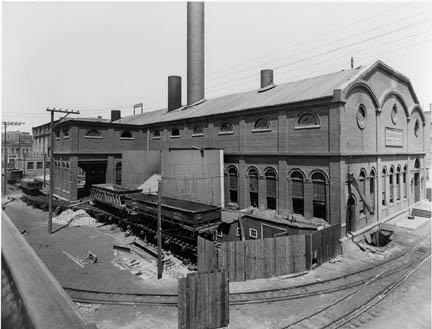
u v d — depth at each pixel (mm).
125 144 32906
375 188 20312
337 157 16375
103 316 11102
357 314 10797
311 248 14883
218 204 21484
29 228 24438
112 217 25297
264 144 20516
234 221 19312
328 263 15562
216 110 25703
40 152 55281
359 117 18500
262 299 12008
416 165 27938
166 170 25031
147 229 19719
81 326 1440
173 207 17844
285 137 19078
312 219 17688
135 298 12344
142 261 16781
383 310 11195
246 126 21766
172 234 18094
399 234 20406
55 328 1376
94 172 32312
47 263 16516
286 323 10461
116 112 39156
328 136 16891
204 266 14734
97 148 30844
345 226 16797
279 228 18125
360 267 15039
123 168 29672
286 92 21984
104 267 15961
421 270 14664
